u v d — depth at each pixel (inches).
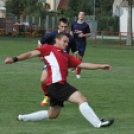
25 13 4557.1
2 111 934.4
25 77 1470.2
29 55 759.1
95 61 2171.5
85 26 1542.8
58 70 768.3
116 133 738.2
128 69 1835.6
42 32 4005.9
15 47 2891.2
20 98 1090.7
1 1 4982.8
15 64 1882.4
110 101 1079.6
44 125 800.3
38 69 1721.2
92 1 5196.9
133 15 5137.8
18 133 731.4
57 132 739.4
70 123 822.5
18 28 4030.5
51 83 767.7
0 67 1759.4
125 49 3085.6
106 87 1300.4
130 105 1034.7
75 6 4697.3
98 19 4899.1
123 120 863.7
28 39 3759.8
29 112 931.3
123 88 1288.1
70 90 762.2
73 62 779.4
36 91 1198.9
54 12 4589.1
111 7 6087.6
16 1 4690.0
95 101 1074.7
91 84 1353.3
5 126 789.2
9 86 1274.6
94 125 774.5
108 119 874.1
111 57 2433.6
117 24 4958.2
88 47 3144.7
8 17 4138.8
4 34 3964.1
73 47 1066.1
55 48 781.9
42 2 5078.7
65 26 994.7
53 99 780.6
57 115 809.5
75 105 1003.9
